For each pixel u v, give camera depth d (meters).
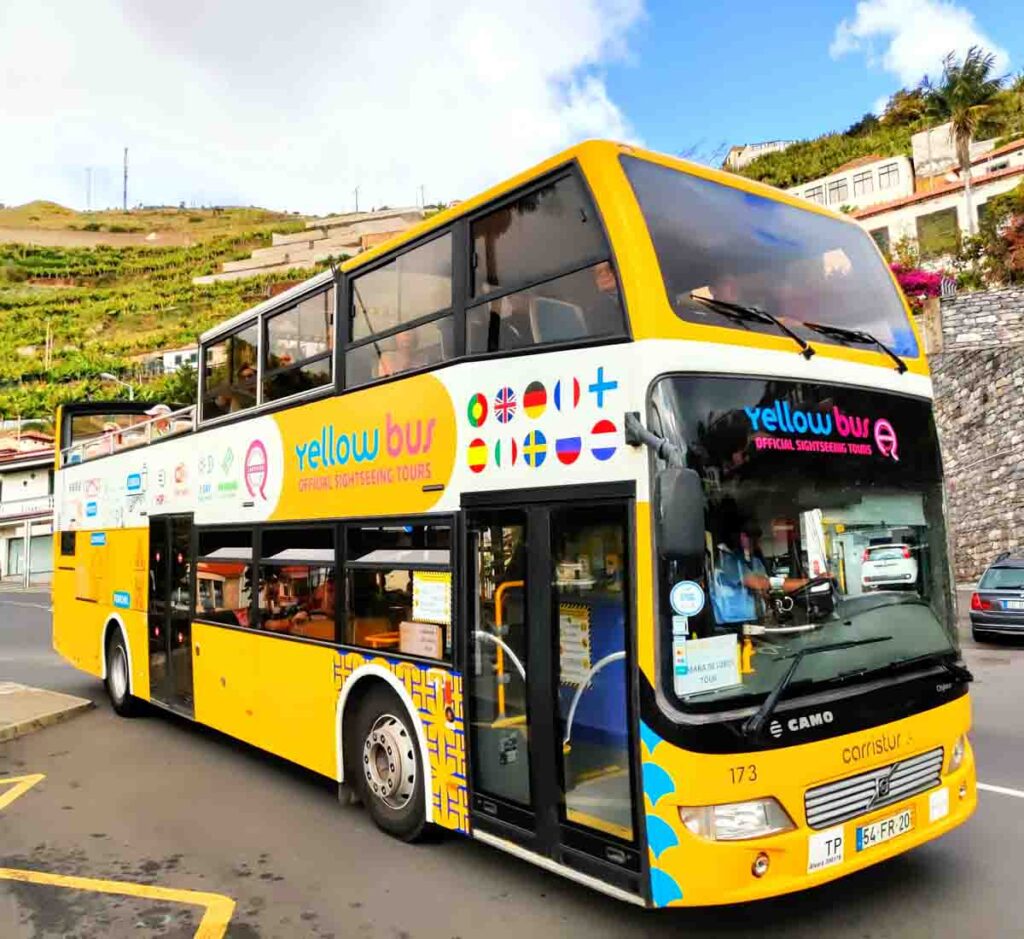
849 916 4.43
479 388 4.92
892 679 4.35
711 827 3.69
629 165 4.40
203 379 8.31
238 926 4.53
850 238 5.33
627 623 3.94
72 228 174.00
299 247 125.19
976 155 46.28
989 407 22.36
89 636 11.04
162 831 6.02
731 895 3.65
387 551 5.68
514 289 4.79
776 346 4.34
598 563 4.17
